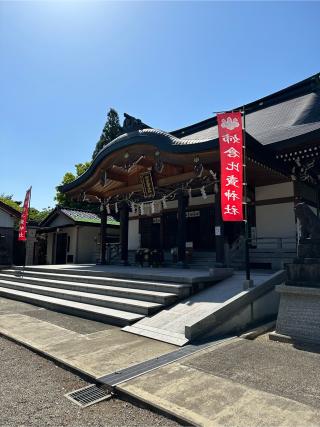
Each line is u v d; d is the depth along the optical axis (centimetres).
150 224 1961
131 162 1345
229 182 834
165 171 1353
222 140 850
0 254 1933
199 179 1249
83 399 387
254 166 1159
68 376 455
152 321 699
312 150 1161
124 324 719
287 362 484
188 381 415
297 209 712
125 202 1681
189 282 873
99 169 1481
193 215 1691
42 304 992
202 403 359
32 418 342
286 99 1916
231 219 821
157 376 431
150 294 823
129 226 2075
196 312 696
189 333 589
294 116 1521
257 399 366
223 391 387
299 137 1122
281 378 423
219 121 860
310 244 673
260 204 1427
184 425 327
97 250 2222
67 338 623
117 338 621
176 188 1386
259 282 815
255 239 1309
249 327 704
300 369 455
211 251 1578
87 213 2467
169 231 1845
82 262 2258
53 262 2434
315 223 691
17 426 326
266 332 668
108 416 348
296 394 378
